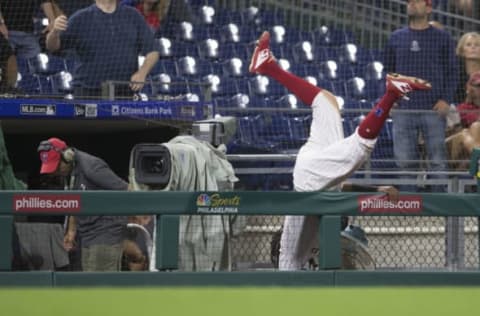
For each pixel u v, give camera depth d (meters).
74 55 46.53
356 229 33.56
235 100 51.09
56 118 37.25
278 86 51.81
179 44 52.84
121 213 30.88
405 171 41.69
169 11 52.84
